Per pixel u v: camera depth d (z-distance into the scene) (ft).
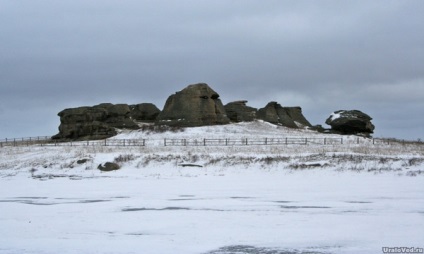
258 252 45.57
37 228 57.21
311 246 47.34
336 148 168.86
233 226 57.06
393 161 131.75
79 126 241.14
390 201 74.69
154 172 138.72
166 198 83.25
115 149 176.45
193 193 90.38
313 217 61.87
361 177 114.73
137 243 49.16
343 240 49.37
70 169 150.10
